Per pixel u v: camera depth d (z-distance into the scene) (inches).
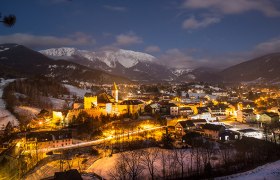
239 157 5039.4
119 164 4785.9
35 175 4532.5
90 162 5093.5
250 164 4776.1
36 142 5777.6
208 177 4229.8
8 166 4552.2
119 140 6289.4
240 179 3912.4
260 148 5418.3
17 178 4397.1
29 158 5103.3
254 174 4111.7
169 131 7244.1
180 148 5782.5
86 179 4242.1
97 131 6825.8
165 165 4817.9
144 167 4717.0
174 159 4923.7
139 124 7696.9
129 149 5703.7
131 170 4328.3
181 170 4581.7
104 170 4672.7
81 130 6884.8
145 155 5255.9
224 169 4564.5
